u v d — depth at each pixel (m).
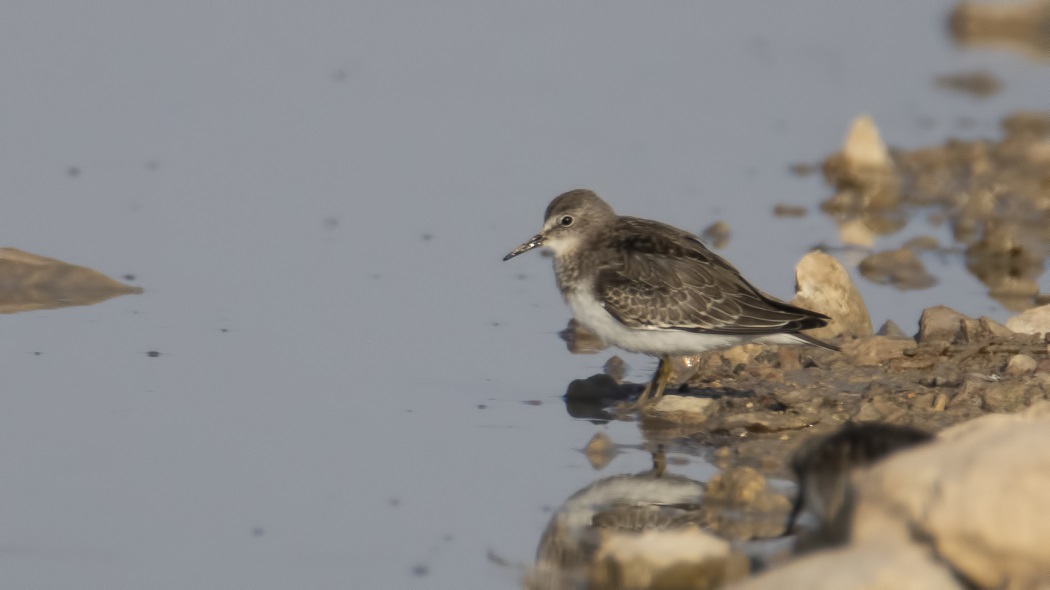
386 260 17.66
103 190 19.83
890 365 13.72
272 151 22.00
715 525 10.14
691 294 12.91
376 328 15.25
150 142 22.09
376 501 10.71
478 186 20.72
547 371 14.16
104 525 10.18
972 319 14.37
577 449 11.90
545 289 16.89
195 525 10.21
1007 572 7.84
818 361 14.09
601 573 9.13
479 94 25.64
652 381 13.41
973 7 31.52
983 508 7.83
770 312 12.90
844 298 15.16
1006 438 8.34
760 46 30.17
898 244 18.72
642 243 13.45
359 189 20.42
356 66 26.98
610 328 13.25
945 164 22.08
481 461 11.59
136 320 15.25
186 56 26.89
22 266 16.39
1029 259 18.03
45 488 10.84
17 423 12.22
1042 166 22.00
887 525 8.30
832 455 9.42
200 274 16.88
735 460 11.61
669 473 11.30
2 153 21.23
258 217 19.09
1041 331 14.51
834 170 21.64
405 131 23.28
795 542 9.73
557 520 10.34
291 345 14.60
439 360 14.33
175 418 12.44
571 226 13.77
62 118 23.02
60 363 13.84
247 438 12.01
